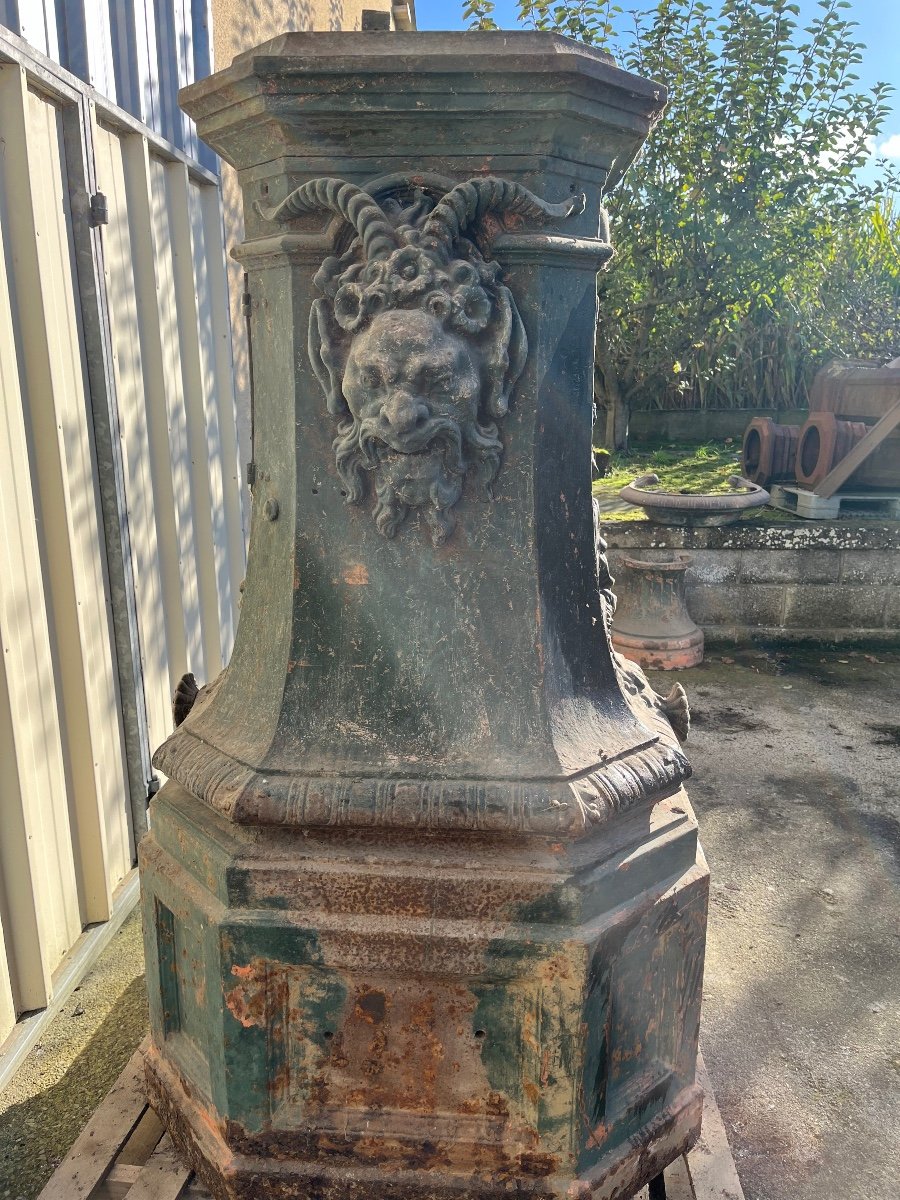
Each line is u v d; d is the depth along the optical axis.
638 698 1.66
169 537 2.87
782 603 5.13
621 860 1.35
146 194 2.65
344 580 1.40
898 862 2.78
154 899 1.51
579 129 1.31
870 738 3.82
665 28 6.46
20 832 1.92
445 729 1.37
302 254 1.35
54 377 2.07
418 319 1.29
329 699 1.40
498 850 1.32
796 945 2.36
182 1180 1.49
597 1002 1.31
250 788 1.32
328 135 1.29
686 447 8.15
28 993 1.99
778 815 3.10
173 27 2.93
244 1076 1.35
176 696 1.81
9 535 1.92
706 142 6.58
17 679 1.95
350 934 1.29
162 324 2.82
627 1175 1.43
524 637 1.38
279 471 1.45
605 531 5.07
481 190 1.27
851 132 6.48
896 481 5.39
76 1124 1.75
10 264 1.96
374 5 7.22
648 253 6.97
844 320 8.30
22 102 1.91
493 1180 1.35
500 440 1.37
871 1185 1.64
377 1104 1.37
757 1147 1.72
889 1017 2.09
